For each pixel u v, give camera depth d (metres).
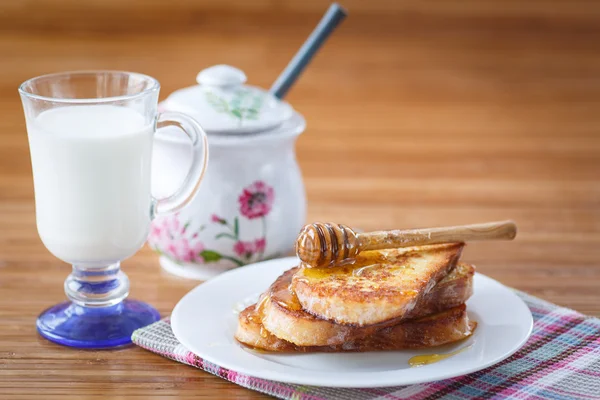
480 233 0.71
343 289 0.65
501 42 1.70
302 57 0.83
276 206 0.80
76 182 0.68
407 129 1.28
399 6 1.73
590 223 0.93
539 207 0.98
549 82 1.52
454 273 0.69
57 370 0.67
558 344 0.69
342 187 1.03
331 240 0.67
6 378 0.66
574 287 0.80
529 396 0.63
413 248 0.71
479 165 1.11
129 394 0.65
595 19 1.74
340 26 1.72
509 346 0.66
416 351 0.66
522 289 0.79
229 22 1.70
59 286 0.79
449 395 0.64
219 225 0.79
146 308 0.75
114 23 1.66
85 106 0.69
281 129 0.81
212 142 0.78
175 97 0.81
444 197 1.00
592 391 0.64
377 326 0.65
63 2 1.68
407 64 1.60
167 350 0.68
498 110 1.38
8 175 1.04
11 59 1.51
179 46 1.61
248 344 0.66
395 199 1.00
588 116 1.35
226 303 0.71
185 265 0.81
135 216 0.70
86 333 0.71
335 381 0.61
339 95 1.46
